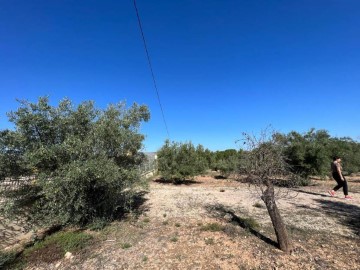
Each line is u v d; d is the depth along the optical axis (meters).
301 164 15.01
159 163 18.25
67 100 7.43
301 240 6.04
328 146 17.11
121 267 4.97
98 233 6.92
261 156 5.71
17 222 6.78
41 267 5.14
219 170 22.33
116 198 7.88
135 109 8.59
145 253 5.54
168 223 7.63
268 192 5.53
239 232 6.62
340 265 4.78
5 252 5.72
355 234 6.43
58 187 6.26
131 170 7.69
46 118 6.94
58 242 6.21
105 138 7.33
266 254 5.28
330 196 11.64
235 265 4.87
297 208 9.20
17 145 6.54
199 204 10.27
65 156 6.91
